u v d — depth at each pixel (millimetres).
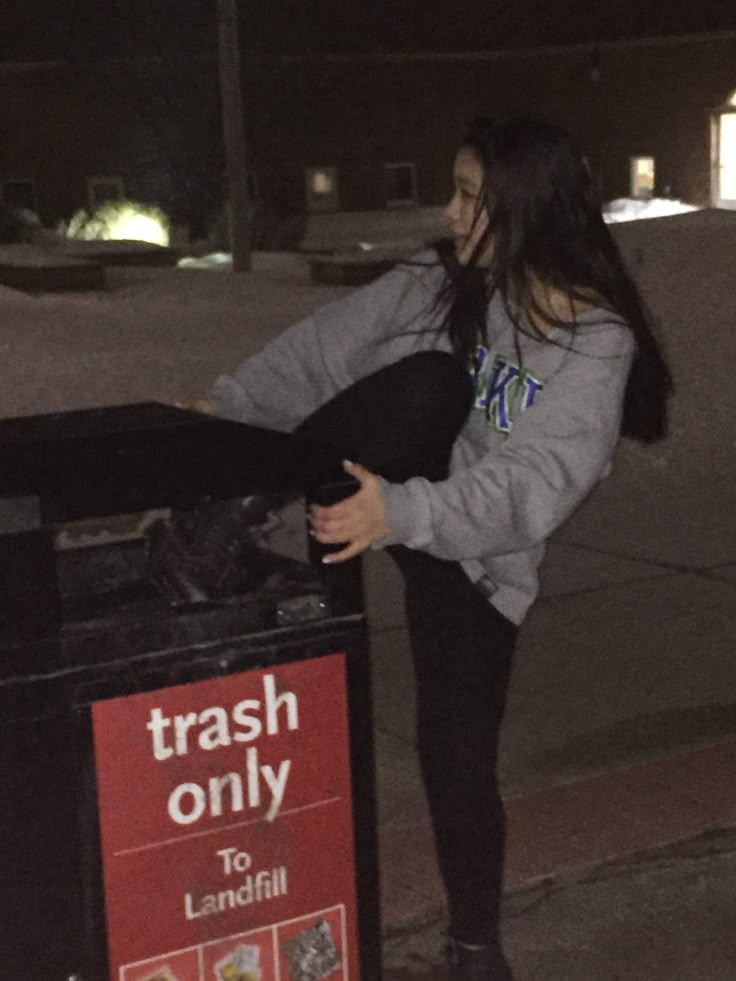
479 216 2605
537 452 2457
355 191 29844
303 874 2164
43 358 11227
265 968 2158
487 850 2770
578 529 6426
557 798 3893
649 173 28875
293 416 2895
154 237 27625
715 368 9391
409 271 2799
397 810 3857
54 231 26281
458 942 2842
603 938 3334
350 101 29484
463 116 30594
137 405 2439
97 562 2514
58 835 1989
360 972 2236
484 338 2623
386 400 2559
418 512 2283
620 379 2547
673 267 12227
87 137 27531
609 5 28812
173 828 2061
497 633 2689
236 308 14789
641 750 4199
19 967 1996
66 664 1965
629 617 5281
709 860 3643
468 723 2713
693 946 3307
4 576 1908
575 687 4668
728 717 4426
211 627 2057
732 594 5504
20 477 1918
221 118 27797
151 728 2027
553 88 30047
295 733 2131
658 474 7375
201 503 2256
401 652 5000
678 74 28062
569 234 2549
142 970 2066
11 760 1950
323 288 17062
